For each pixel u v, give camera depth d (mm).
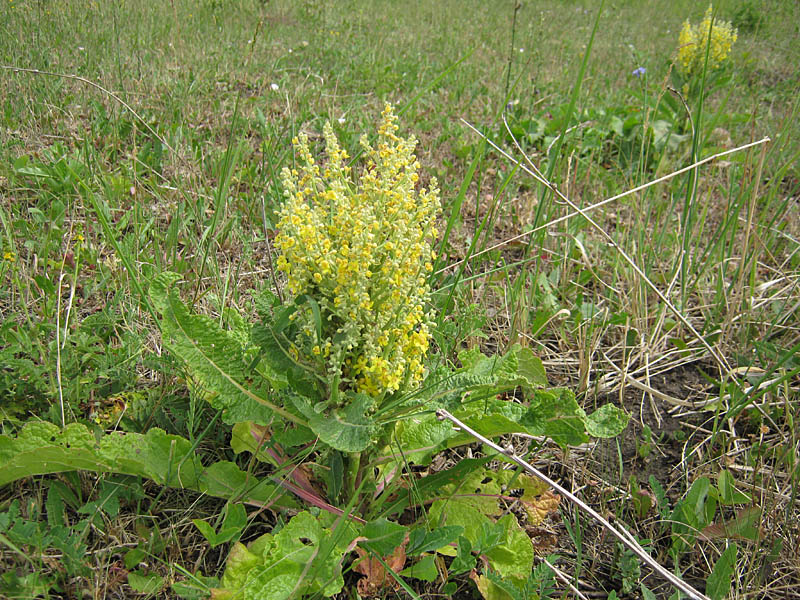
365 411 1789
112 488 2078
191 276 3109
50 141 4352
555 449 2709
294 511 2186
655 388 3168
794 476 2389
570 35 10375
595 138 5188
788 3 10812
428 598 2033
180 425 2361
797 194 4996
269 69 6438
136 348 2600
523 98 6609
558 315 3361
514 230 4273
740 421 2955
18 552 1733
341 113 5492
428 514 2180
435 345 2920
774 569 2262
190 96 5340
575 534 2320
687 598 2162
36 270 3000
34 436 1948
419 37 9211
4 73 4762
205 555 2059
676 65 5941
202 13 7918
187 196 3846
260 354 1913
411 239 1854
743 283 3488
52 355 2393
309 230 1752
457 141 5309
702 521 2314
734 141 5895
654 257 3836
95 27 6391
